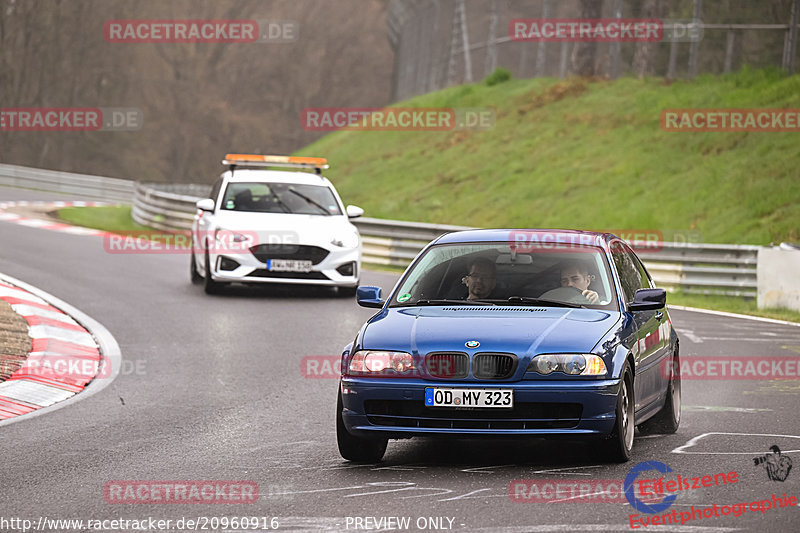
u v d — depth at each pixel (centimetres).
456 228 7862
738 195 9806
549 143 12450
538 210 10862
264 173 6500
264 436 2892
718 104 11894
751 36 17500
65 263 7038
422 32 16625
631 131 12044
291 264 5862
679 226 9625
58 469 2492
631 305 2694
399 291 2841
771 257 6525
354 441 2528
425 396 2406
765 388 3741
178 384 3716
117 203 14238
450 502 2128
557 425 2394
